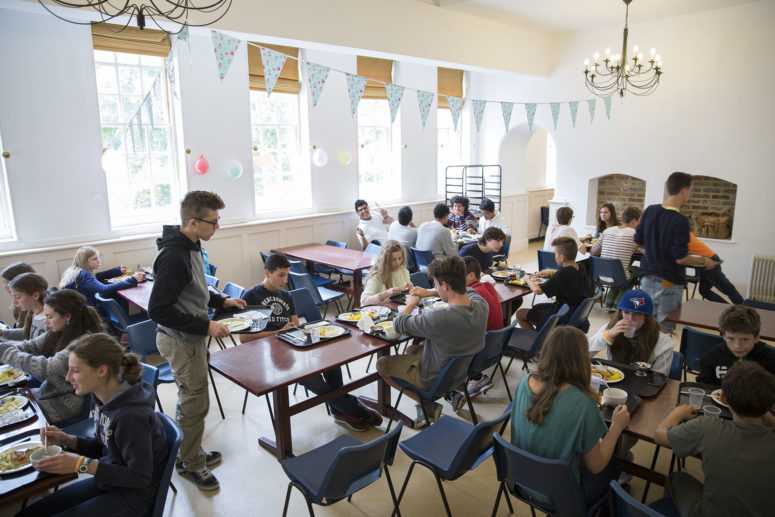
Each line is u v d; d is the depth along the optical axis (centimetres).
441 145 855
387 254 376
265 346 298
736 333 235
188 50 527
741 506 166
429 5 583
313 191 664
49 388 249
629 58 702
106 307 402
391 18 546
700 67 649
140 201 543
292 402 377
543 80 784
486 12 629
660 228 389
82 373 184
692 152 671
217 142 568
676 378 286
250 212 606
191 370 270
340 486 207
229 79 566
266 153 615
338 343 302
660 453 310
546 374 196
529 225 977
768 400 162
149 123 533
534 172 991
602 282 554
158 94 535
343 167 692
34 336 294
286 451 299
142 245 521
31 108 452
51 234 476
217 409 366
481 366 326
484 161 880
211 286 441
